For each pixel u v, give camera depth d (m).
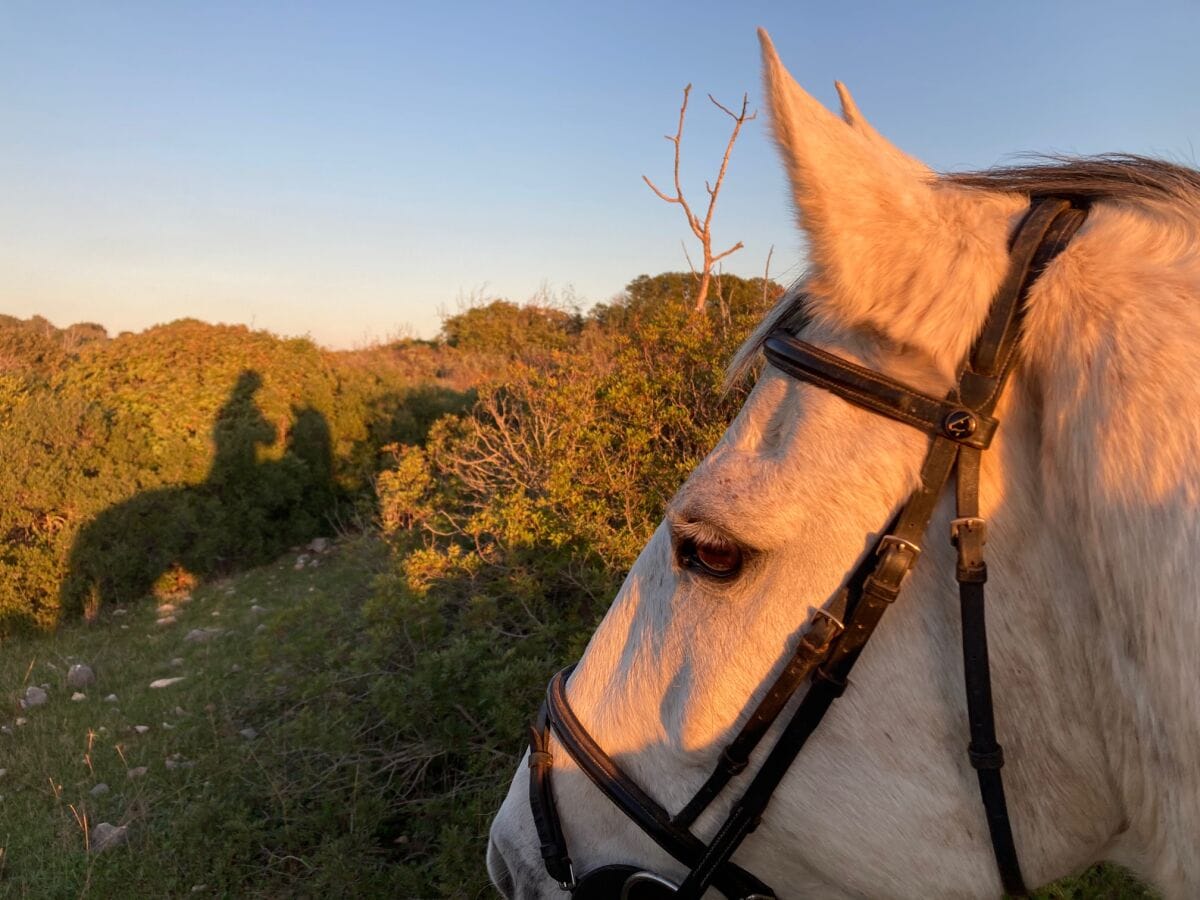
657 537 1.39
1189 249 1.00
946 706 1.11
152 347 10.05
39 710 5.59
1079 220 1.08
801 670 1.12
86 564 7.66
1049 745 1.07
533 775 1.47
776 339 1.20
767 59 1.02
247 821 3.78
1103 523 0.94
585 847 1.43
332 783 3.75
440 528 5.09
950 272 1.02
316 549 9.50
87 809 4.25
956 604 1.08
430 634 4.05
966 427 1.02
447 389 12.97
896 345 1.06
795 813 1.21
